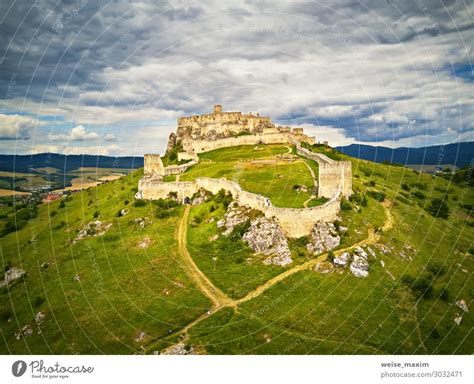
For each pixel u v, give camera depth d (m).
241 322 70.50
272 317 71.19
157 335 72.38
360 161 169.50
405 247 91.31
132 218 121.56
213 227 103.62
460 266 89.31
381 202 114.06
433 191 144.38
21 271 107.56
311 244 88.75
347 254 83.31
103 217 128.12
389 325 70.25
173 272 88.81
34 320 87.00
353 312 71.94
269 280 80.69
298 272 81.31
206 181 129.25
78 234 120.00
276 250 87.69
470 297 79.56
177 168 166.50
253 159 154.25
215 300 77.56
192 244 99.44
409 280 79.62
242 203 108.31
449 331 70.38
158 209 126.06
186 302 78.19
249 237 93.31
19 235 132.38
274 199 106.56
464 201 136.25
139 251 101.62
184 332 71.00
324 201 101.50
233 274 84.44
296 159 144.88
